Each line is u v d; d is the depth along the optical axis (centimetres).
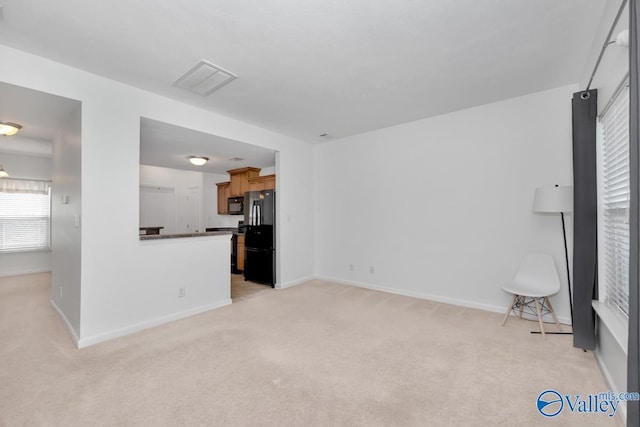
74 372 212
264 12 188
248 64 252
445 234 379
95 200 263
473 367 219
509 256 334
